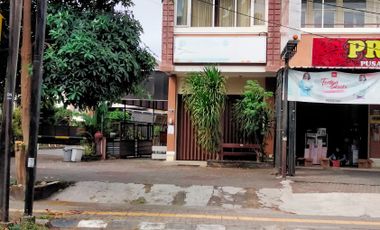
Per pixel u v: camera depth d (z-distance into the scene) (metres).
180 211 10.08
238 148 17.11
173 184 12.10
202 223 8.95
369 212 10.23
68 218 9.15
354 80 13.68
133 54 10.50
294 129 13.91
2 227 7.61
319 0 17.02
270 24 16.66
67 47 9.49
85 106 10.56
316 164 17.56
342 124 17.77
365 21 16.86
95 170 15.16
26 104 10.95
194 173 14.39
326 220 9.44
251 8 17.19
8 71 8.05
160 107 23.47
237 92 17.84
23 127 11.09
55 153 24.69
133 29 10.59
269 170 15.33
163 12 17.14
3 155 7.94
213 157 17.67
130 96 19.81
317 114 17.97
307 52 16.30
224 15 17.44
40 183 11.88
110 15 10.27
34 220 8.29
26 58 10.61
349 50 15.89
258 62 16.64
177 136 18.27
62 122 24.50
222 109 16.66
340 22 16.94
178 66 17.08
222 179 13.07
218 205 10.79
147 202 11.04
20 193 10.80
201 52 16.95
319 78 13.77
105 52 9.64
